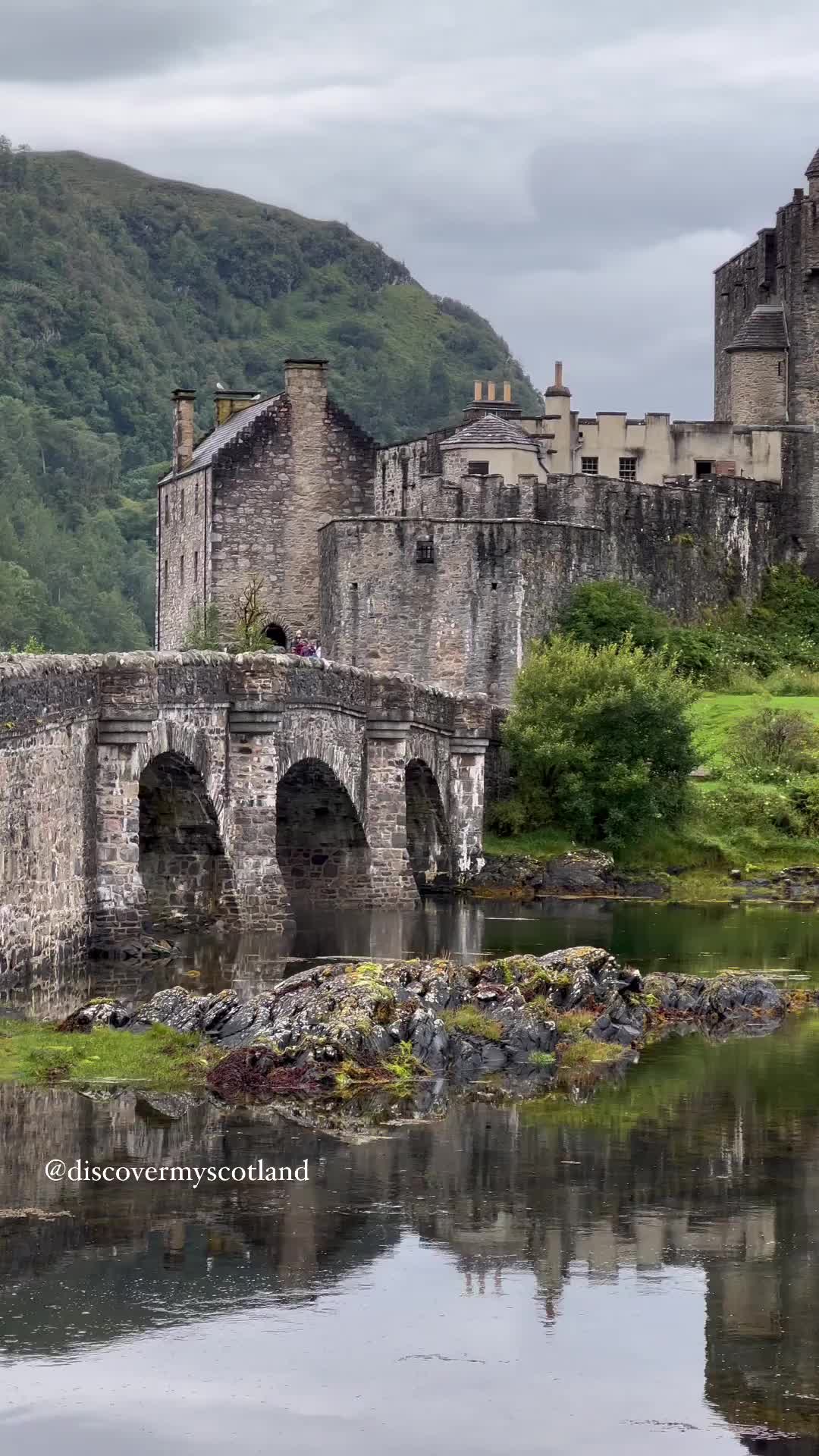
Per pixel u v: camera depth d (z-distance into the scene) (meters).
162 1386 30.17
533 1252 35.41
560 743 90.19
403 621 106.62
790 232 132.50
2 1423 29.11
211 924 70.38
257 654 71.25
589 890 86.56
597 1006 54.47
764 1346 31.84
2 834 52.44
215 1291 33.19
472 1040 49.88
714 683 111.88
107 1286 33.28
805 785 92.50
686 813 91.31
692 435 128.38
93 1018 49.50
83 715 61.19
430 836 88.31
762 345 132.62
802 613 124.62
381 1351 31.41
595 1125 43.66
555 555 108.44
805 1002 58.81
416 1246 35.47
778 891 85.81
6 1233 35.41
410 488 119.81
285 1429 29.16
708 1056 51.41
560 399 129.12
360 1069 46.88
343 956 64.00
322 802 81.25
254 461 121.69
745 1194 38.72
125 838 63.06
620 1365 31.17
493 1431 29.22
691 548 119.69
